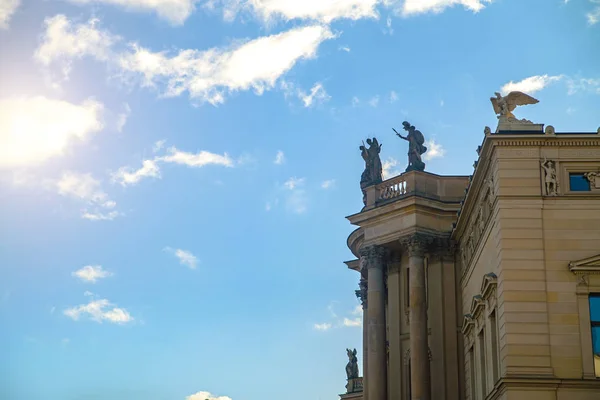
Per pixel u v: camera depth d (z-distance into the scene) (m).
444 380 75.81
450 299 77.75
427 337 76.31
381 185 81.50
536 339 54.72
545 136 57.44
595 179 57.31
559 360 54.34
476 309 64.56
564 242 56.31
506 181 57.53
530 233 56.56
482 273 65.31
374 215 80.31
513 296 55.56
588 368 54.03
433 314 77.88
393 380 79.56
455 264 78.56
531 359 54.34
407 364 79.00
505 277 55.97
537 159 57.75
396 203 78.44
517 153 57.91
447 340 76.81
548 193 57.12
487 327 62.25
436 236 78.50
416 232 77.31
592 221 56.53
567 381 53.50
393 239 79.06
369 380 78.62
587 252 56.03
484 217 63.81
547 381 53.50
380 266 80.38
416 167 79.44
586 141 57.56
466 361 74.31
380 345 78.81
